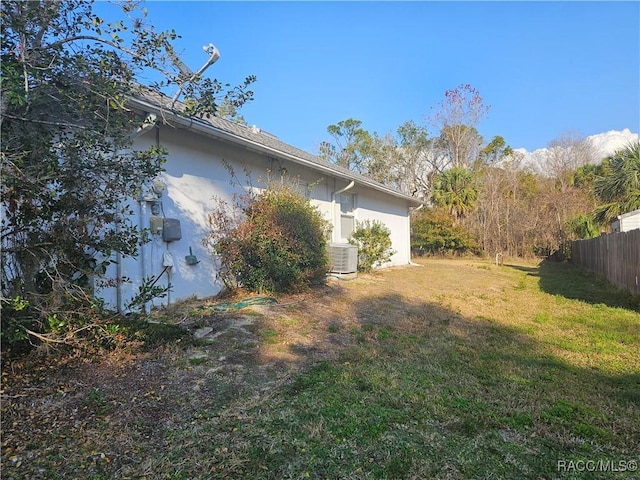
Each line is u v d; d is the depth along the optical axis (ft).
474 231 77.87
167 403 9.73
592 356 14.94
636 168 43.27
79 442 7.86
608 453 7.98
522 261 68.03
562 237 68.49
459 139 104.63
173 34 12.55
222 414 9.24
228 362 12.69
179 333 14.80
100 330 11.89
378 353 14.47
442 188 84.89
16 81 9.73
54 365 11.28
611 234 35.86
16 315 10.80
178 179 20.38
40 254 11.51
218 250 21.91
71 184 11.37
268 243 22.63
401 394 10.60
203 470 7.07
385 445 8.01
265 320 17.72
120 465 7.18
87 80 11.23
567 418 9.47
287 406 9.73
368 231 39.06
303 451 7.73
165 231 19.22
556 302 27.30
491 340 17.11
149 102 15.70
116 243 12.50
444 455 7.72
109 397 9.85
